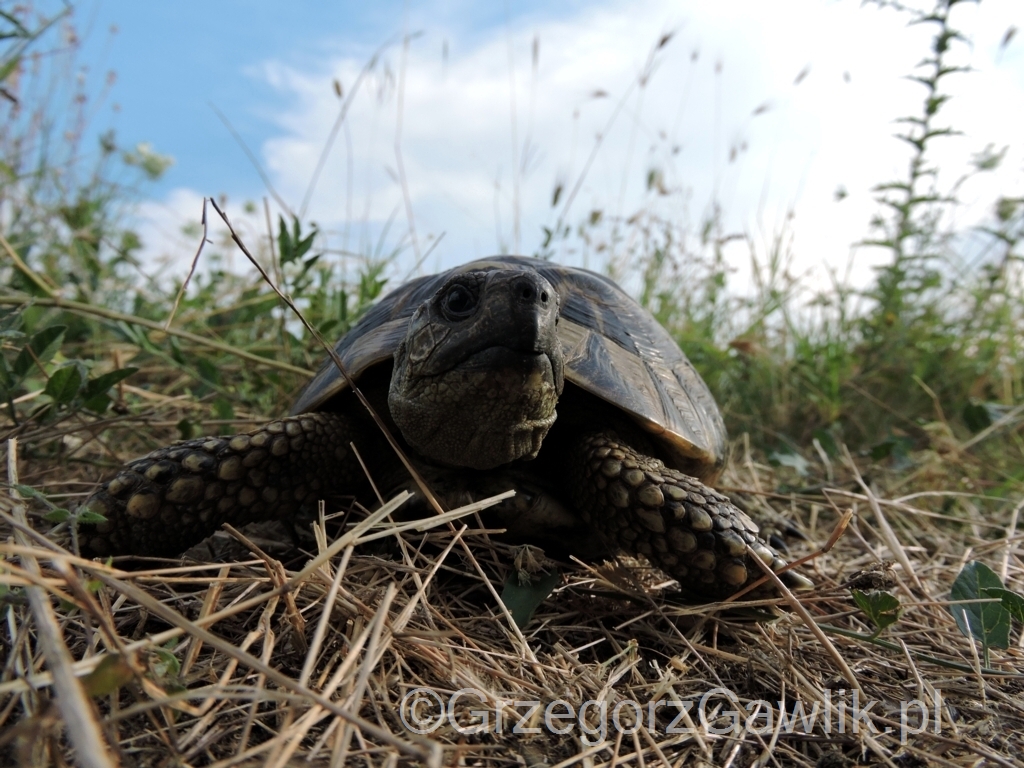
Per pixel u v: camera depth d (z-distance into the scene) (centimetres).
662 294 34
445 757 8
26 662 8
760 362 32
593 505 13
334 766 7
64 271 27
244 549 14
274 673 8
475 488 13
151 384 26
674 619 13
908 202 31
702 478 16
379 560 12
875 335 33
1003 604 12
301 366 24
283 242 21
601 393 13
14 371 15
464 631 11
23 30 18
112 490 12
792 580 12
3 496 11
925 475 24
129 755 8
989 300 34
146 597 8
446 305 12
